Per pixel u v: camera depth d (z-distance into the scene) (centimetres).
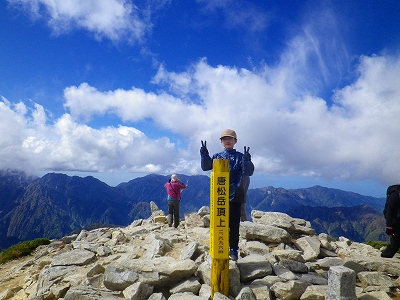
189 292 310
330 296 261
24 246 747
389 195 383
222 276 289
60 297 361
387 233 386
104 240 597
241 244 449
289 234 496
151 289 320
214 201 288
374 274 340
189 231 629
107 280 333
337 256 466
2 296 447
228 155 347
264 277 335
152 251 450
